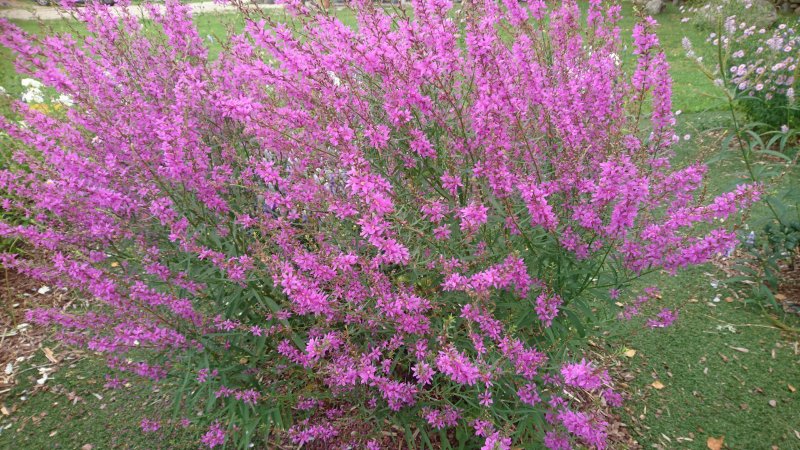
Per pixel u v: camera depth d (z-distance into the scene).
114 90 2.82
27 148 3.91
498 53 2.50
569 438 2.21
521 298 2.29
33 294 4.04
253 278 2.36
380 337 2.43
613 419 2.89
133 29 3.11
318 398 2.57
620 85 2.85
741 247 4.20
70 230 2.72
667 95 2.28
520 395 2.15
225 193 2.63
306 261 2.07
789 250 3.61
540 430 2.39
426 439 2.40
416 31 2.24
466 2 2.34
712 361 3.25
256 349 2.46
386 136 2.20
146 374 2.46
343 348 2.40
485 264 2.32
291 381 2.69
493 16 2.18
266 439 2.53
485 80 2.18
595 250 2.31
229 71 3.02
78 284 2.51
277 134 2.36
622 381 3.13
